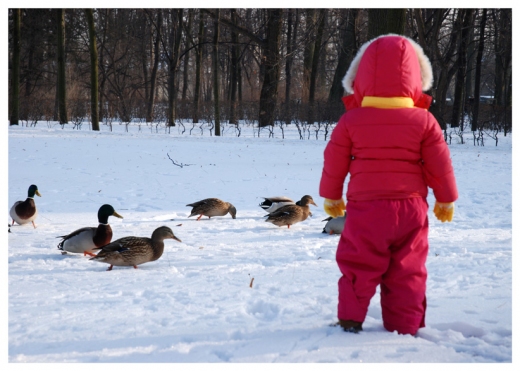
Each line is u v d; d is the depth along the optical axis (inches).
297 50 1877.5
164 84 2469.2
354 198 174.9
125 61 2474.2
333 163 182.2
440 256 298.7
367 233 169.2
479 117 1653.5
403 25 766.5
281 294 221.8
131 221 457.7
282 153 1028.5
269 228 425.4
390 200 170.4
